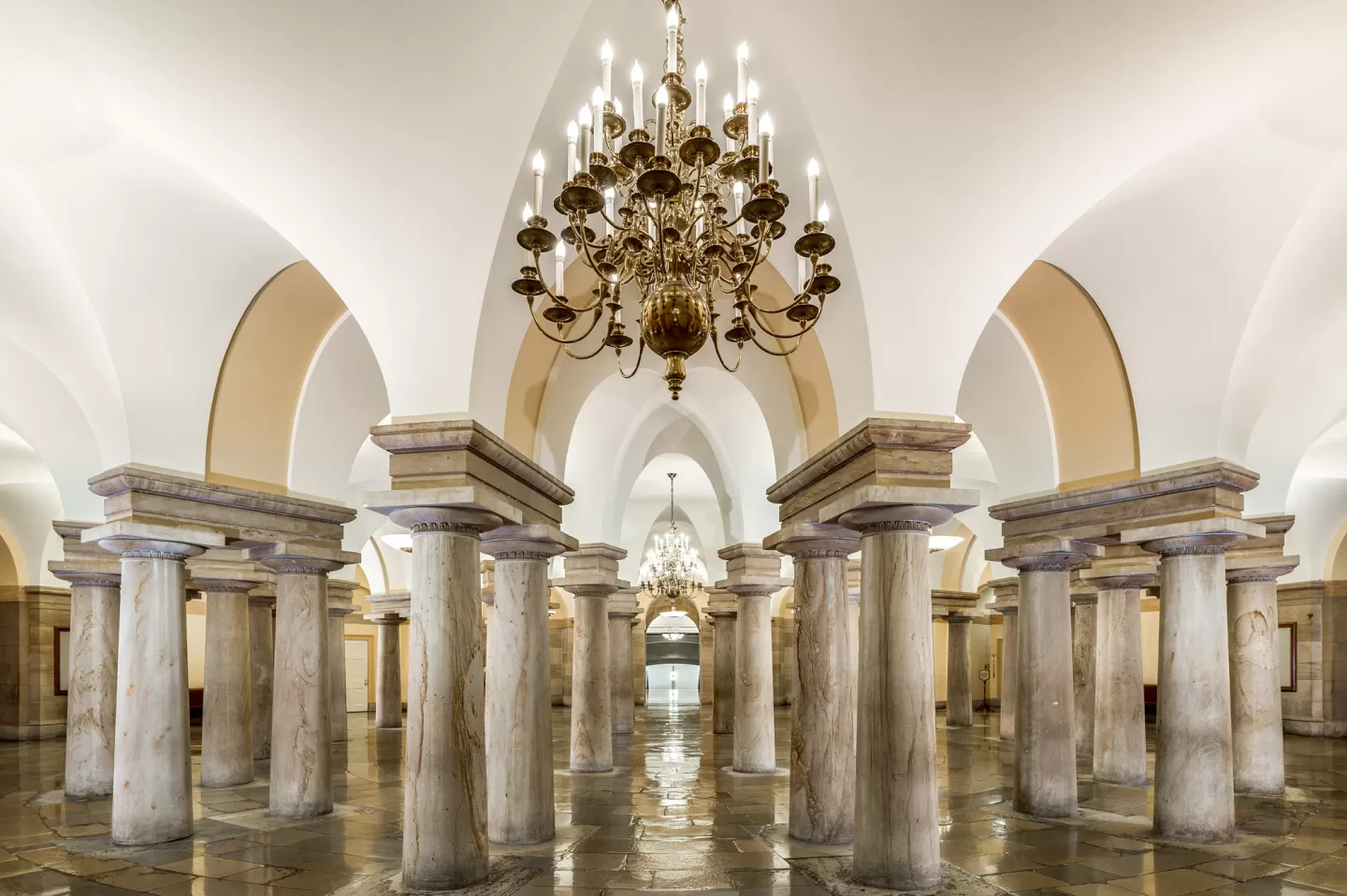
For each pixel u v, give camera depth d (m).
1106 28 5.18
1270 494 10.48
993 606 16.55
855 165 5.90
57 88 5.75
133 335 7.72
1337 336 8.77
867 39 5.30
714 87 5.96
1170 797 7.77
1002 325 8.86
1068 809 8.75
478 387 6.54
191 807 8.05
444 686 6.21
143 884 6.53
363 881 6.45
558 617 25.03
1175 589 8.00
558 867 6.82
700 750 14.15
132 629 7.92
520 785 7.70
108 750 10.53
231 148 5.96
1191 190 6.85
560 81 5.67
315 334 8.89
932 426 6.33
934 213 6.08
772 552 11.75
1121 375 8.42
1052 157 5.90
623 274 5.49
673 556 21.12
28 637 18.39
